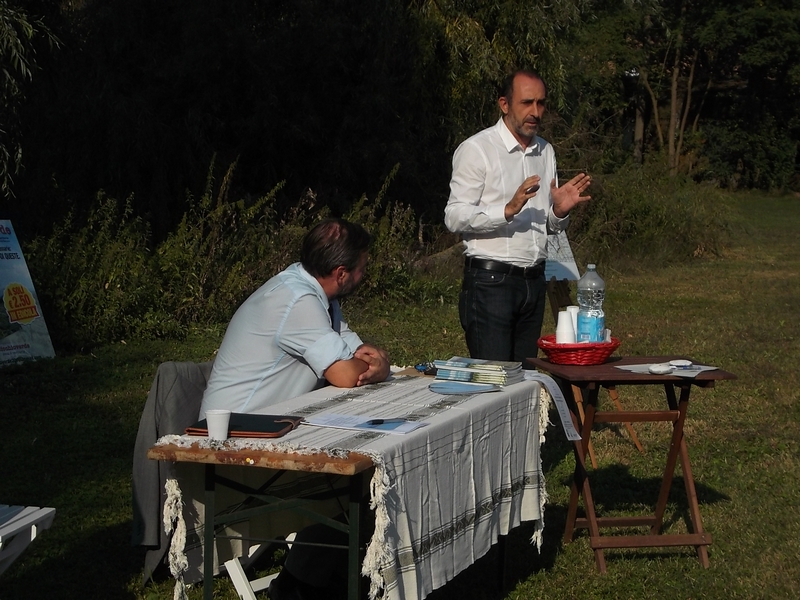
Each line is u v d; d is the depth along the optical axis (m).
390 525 3.03
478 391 3.96
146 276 10.66
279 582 3.88
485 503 3.74
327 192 15.63
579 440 4.21
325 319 4.10
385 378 4.26
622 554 4.78
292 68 15.44
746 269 18.12
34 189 12.95
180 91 14.73
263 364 4.07
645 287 15.72
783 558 4.72
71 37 13.48
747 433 7.02
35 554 4.70
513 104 5.11
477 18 16.30
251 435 3.19
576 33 19.33
